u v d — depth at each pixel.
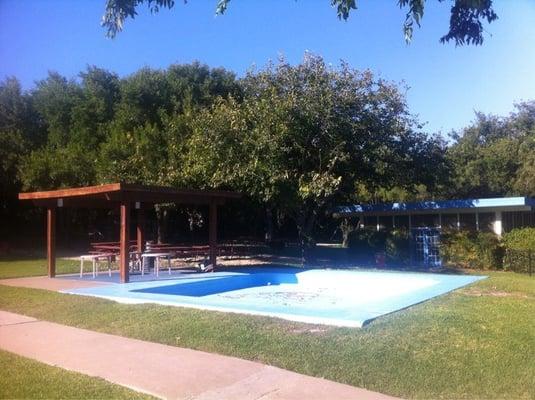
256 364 7.18
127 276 15.99
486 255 21.86
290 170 21.67
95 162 26.33
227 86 32.38
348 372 6.65
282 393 6.07
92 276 17.97
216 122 21.59
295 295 14.97
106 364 7.31
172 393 6.11
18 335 9.24
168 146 25.42
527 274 19.84
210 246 19.55
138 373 6.87
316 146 22.39
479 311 9.65
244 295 15.05
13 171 31.75
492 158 40.00
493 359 6.75
